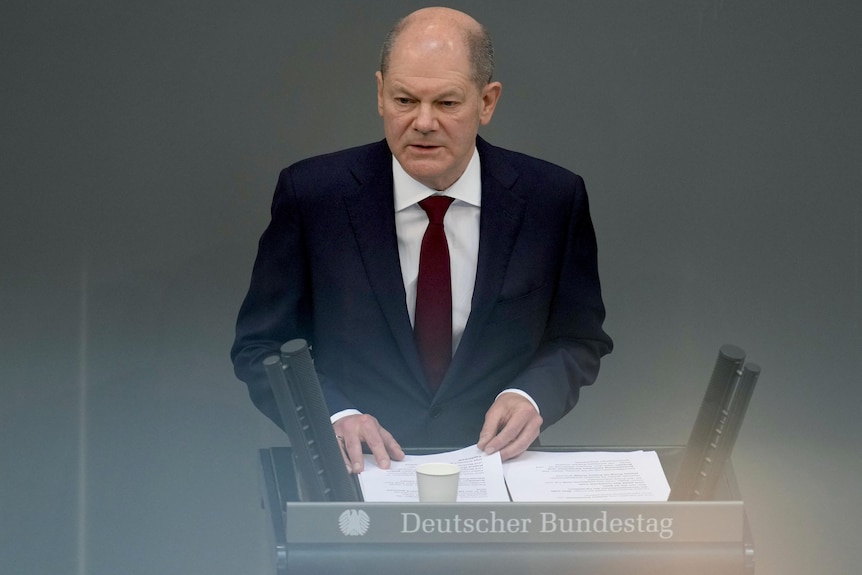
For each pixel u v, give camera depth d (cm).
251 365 811
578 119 1369
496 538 584
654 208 1377
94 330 1375
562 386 809
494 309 816
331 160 844
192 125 1378
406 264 824
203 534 1263
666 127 1371
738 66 1368
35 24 1373
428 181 789
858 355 1374
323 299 827
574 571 583
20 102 1376
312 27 1372
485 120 777
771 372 1371
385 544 583
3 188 1378
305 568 578
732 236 1381
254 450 1349
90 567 1224
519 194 830
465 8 1362
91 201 1382
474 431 823
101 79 1377
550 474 679
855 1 1359
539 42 1362
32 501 1277
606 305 1383
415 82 706
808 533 1259
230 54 1377
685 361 1380
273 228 836
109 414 1356
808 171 1377
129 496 1293
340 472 611
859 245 1378
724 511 587
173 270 1385
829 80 1366
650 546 586
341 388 830
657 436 1366
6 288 1373
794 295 1381
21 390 1352
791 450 1334
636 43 1366
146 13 1373
